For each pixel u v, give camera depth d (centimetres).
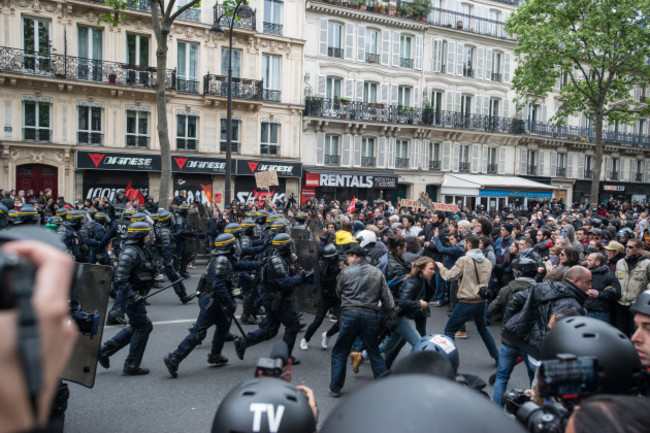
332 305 734
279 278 616
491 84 3400
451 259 967
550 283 468
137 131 2392
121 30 2311
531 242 945
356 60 2938
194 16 2464
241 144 2638
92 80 2242
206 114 2541
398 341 618
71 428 470
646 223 1396
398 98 3106
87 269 466
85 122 2280
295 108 2750
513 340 477
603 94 2617
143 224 623
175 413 509
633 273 680
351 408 109
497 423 103
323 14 2827
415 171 3156
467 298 643
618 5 2364
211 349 676
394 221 1236
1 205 962
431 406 103
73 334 80
